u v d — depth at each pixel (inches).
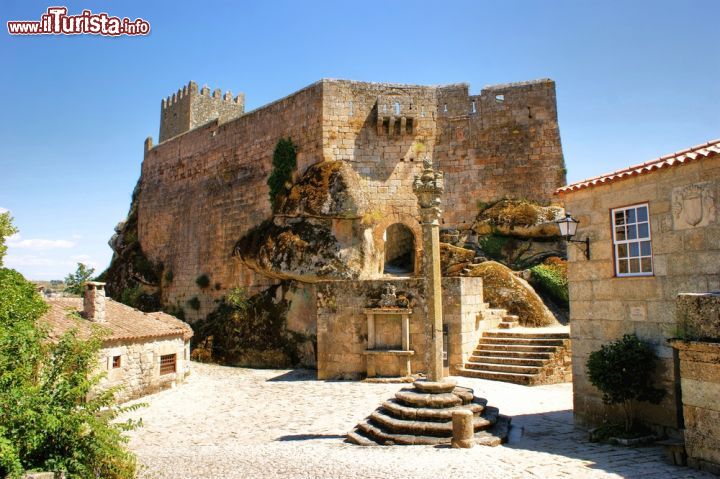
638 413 499.2
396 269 1422.2
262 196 1482.5
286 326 1267.2
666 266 471.5
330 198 1230.3
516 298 1079.0
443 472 381.4
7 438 342.0
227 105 2479.1
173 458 475.2
